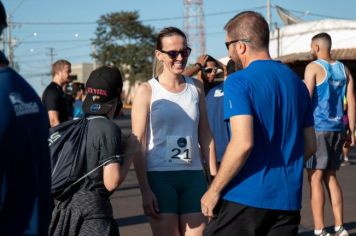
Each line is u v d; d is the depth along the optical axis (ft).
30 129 7.69
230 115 10.85
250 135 10.68
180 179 14.16
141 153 13.96
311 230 22.00
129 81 217.97
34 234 7.61
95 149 11.23
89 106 11.75
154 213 13.87
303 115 11.73
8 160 7.32
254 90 10.99
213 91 18.10
